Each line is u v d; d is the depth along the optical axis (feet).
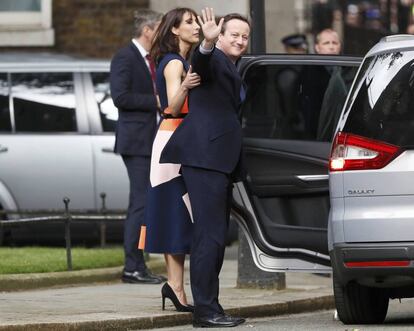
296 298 91.66
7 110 127.75
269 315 87.86
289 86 86.99
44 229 127.65
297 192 84.02
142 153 101.81
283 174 84.23
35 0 153.07
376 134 74.02
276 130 87.04
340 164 74.69
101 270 103.81
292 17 171.73
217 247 77.97
